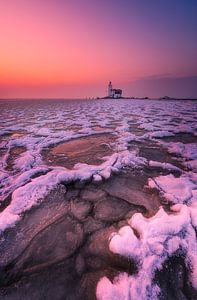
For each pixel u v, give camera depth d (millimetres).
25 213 2115
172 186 2590
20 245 1711
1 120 10406
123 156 3738
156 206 2191
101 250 1630
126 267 1475
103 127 7523
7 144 5230
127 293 1291
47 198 2377
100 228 1881
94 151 4328
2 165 3689
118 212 2105
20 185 2775
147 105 19188
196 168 3211
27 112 15000
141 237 1718
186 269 1438
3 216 2037
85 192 2498
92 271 1457
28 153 4328
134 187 2604
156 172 3062
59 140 5449
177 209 2107
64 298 1299
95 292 1317
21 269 1493
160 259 1508
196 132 6066
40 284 1386
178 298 1271
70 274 1442
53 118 10930
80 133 6418
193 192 2420
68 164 3590
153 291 1305
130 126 7496
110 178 2857
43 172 3178
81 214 2086
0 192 2598
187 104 19172
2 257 1600
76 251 1632
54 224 1950
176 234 1728
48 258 1577
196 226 1815
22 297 1314
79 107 19453
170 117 9695
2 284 1396
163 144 4738
